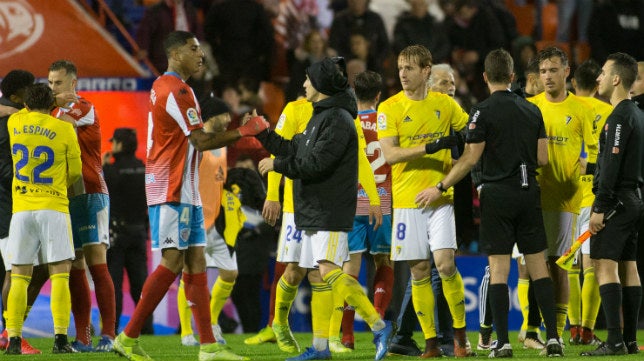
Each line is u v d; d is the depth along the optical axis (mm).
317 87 23422
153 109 24531
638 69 27312
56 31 43938
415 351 26953
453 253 25672
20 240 27547
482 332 29266
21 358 26375
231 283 32844
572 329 31938
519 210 24562
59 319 28078
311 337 36406
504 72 24922
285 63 52969
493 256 24828
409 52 26016
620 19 52438
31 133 27438
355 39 49500
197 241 25078
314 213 23453
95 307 38625
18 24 43594
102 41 44375
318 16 54531
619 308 25516
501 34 52094
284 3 53531
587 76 31344
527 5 57219
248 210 38438
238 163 38969
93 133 29188
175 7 48562
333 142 22906
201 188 32344
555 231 28688
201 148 23875
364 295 23594
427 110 26125
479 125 24500
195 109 24125
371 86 30281
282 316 29547
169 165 24391
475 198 39312
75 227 29406
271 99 50531
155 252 40031
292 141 24328
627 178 25484
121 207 37875
